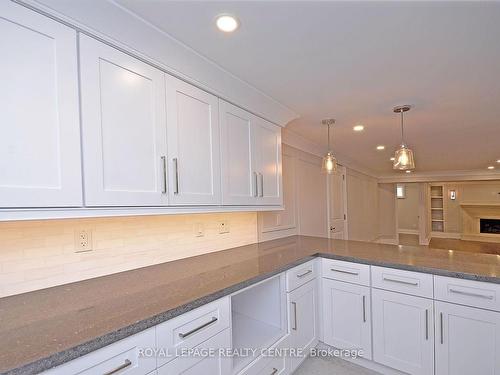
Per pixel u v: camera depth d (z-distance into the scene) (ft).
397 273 6.16
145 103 4.47
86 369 2.85
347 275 6.95
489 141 12.46
